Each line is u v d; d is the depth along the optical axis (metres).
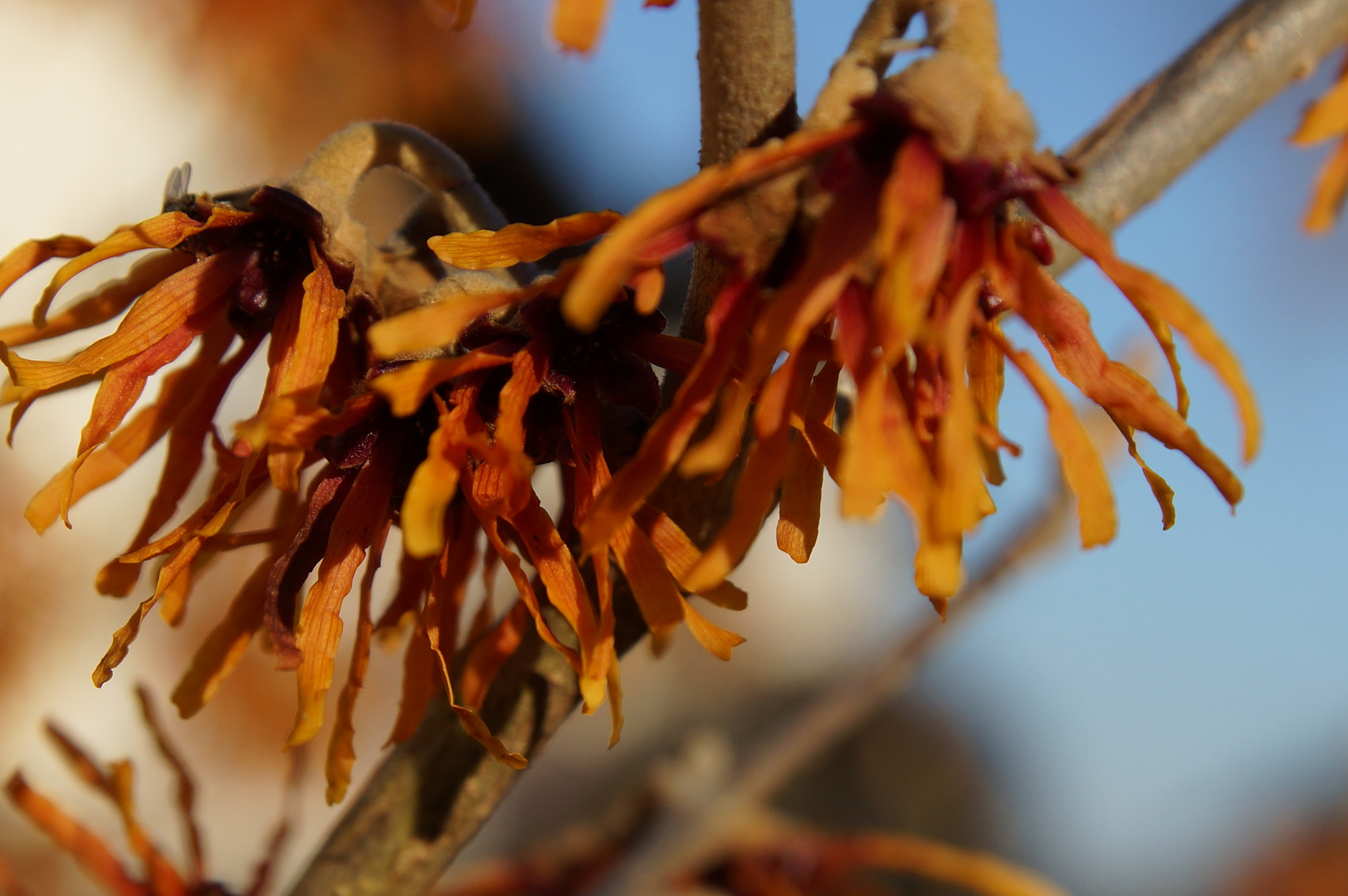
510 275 0.19
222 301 0.19
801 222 0.18
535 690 0.19
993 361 0.18
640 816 0.26
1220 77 0.21
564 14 0.17
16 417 0.19
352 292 0.19
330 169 0.19
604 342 0.18
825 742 0.27
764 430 0.18
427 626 0.18
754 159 0.17
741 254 0.18
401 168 0.19
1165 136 0.21
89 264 0.19
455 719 0.20
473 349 0.19
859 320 0.17
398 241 0.19
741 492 0.18
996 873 0.24
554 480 0.43
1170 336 0.18
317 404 0.18
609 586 0.18
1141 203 0.21
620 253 0.17
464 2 0.18
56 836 0.21
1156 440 0.18
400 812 0.20
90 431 0.19
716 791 0.26
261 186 0.19
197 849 0.21
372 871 0.20
